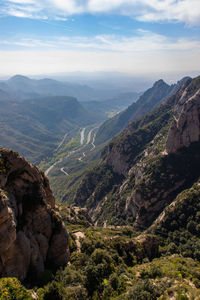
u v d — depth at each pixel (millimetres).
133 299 36281
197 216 86062
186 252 74875
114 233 85375
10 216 29750
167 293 38062
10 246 31172
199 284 43312
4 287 26438
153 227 95250
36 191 41562
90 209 176875
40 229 40062
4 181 35219
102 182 183875
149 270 50562
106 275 44562
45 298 31297
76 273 40906
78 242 61719
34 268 35594
